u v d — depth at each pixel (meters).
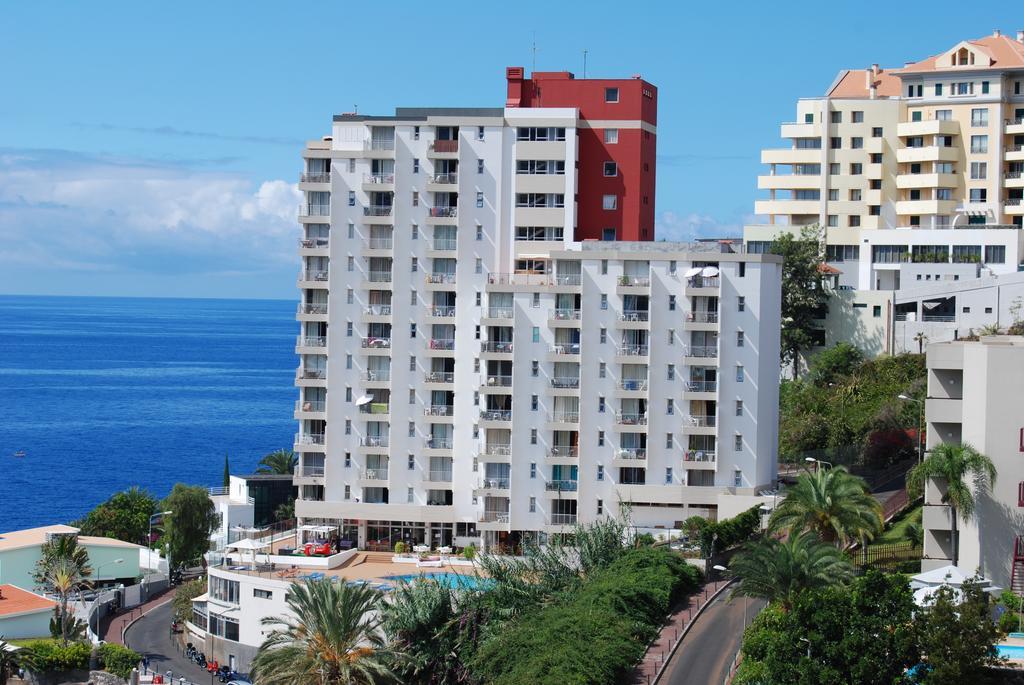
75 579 168.00
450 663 137.25
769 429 177.50
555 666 125.88
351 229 184.75
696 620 144.25
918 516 159.00
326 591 132.88
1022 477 131.00
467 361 182.12
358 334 184.62
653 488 175.25
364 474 183.88
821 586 128.38
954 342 143.50
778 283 178.75
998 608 122.69
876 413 193.00
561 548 154.88
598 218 189.88
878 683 106.62
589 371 176.38
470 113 186.25
